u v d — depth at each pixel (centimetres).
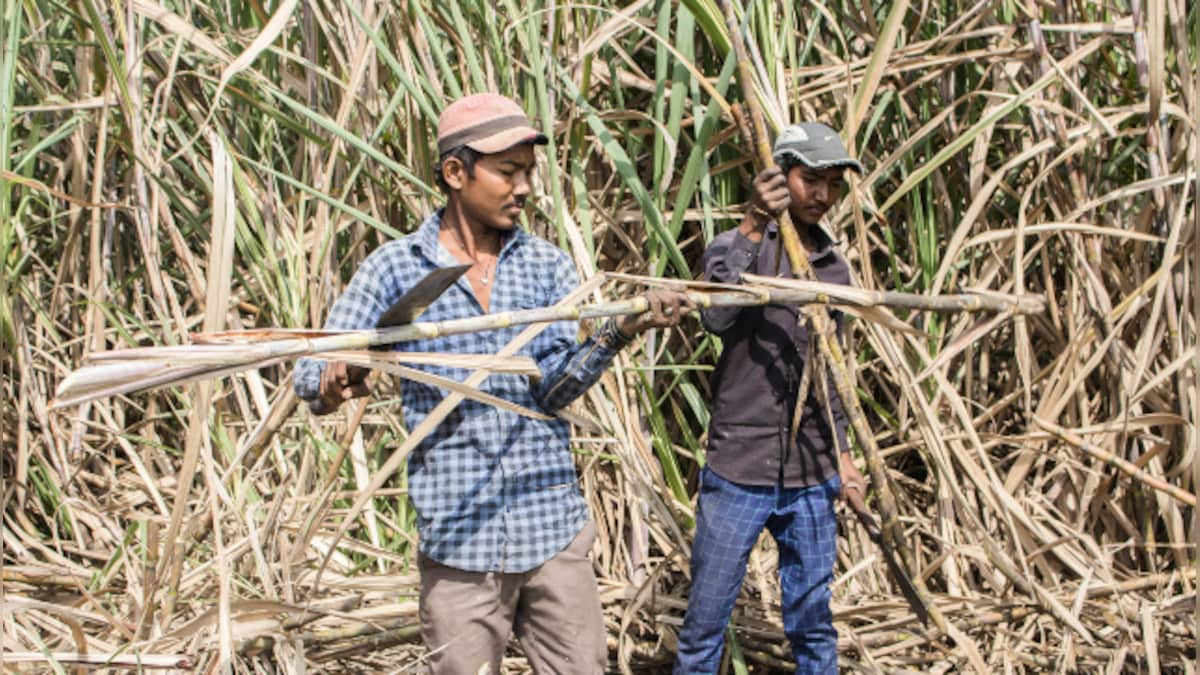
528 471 251
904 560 297
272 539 345
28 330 416
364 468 372
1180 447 376
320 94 383
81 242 417
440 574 253
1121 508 380
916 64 372
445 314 251
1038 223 391
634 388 362
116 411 418
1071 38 392
